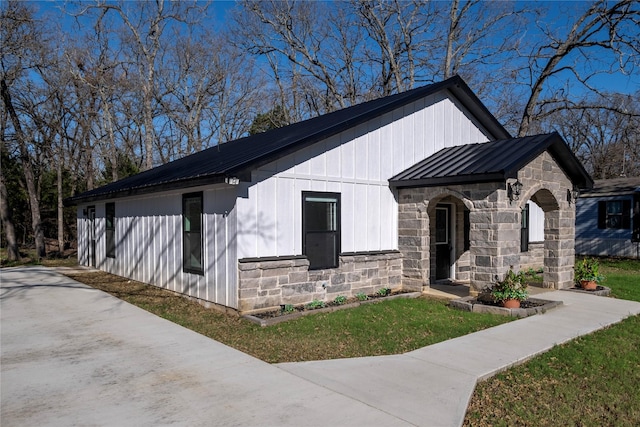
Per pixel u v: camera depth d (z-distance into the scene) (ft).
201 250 27.94
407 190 32.68
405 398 13.53
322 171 28.43
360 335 20.85
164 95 92.99
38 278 40.16
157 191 30.40
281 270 25.90
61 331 21.49
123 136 100.27
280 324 22.82
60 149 74.69
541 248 44.75
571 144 119.75
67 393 13.87
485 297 27.22
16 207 83.30
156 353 17.95
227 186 25.14
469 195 28.63
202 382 14.76
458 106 38.47
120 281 38.58
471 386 14.53
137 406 12.89
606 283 37.83
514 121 78.48
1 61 62.75
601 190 68.18
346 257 29.40
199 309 26.68
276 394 13.78
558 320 23.97
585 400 14.33
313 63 88.28
